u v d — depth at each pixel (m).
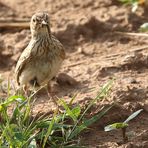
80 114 12.10
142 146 11.22
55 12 18.39
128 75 14.46
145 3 17.98
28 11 18.64
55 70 13.62
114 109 12.31
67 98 13.58
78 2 18.83
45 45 13.35
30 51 13.38
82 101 12.97
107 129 11.24
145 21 17.48
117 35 16.92
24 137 10.88
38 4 19.05
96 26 17.20
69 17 17.88
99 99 12.62
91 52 16.22
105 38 16.88
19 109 11.71
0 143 10.85
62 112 12.48
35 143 10.95
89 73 14.87
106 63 15.24
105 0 18.62
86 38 16.89
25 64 13.50
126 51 15.95
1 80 13.40
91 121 11.48
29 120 11.91
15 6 19.02
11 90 14.21
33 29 13.49
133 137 11.53
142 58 15.02
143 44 16.34
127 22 17.33
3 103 11.43
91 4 18.59
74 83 14.31
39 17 13.45
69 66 15.45
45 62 13.43
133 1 17.86
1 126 11.31
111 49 16.27
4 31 17.50
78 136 11.67
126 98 12.76
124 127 11.37
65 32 17.00
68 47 16.59
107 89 12.82
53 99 13.07
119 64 14.92
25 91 13.63
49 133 10.95
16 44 16.61
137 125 12.02
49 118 11.90
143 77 14.30
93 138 11.66
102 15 17.80
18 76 13.82
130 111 12.33
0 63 16.20
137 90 13.25
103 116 12.12
